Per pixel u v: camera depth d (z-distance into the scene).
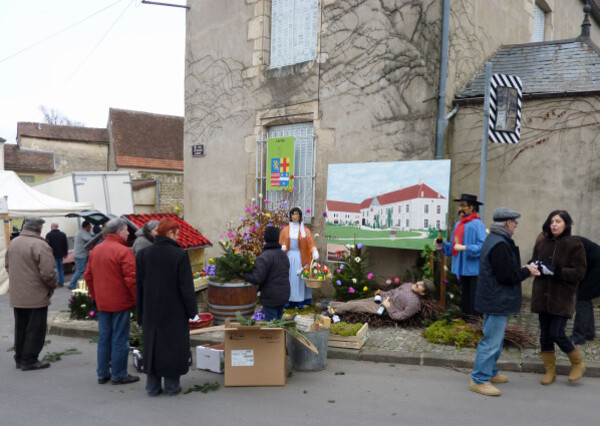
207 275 7.79
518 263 4.09
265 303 5.20
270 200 9.14
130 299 4.61
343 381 4.66
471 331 5.52
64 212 12.35
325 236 7.84
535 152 7.23
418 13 7.18
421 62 7.15
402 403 4.09
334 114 8.11
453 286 6.65
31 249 5.08
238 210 9.55
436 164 6.59
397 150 7.40
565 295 4.26
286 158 8.57
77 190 14.55
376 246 7.41
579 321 4.84
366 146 7.73
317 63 8.33
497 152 7.46
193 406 4.09
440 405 4.02
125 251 4.59
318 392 4.38
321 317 5.51
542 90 7.16
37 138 27.72
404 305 6.12
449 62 7.33
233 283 6.58
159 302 4.21
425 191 6.68
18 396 4.39
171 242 4.30
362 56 7.77
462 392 4.31
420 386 4.48
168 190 20.59
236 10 9.54
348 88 7.94
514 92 6.55
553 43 8.27
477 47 8.10
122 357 4.67
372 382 4.62
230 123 9.66
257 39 9.20
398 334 5.93
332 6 8.13
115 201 15.37
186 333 4.32
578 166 6.96
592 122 6.85
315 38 8.57
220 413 3.94
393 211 6.97
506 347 5.27
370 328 6.20
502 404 4.01
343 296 7.23
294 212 7.18
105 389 4.55
